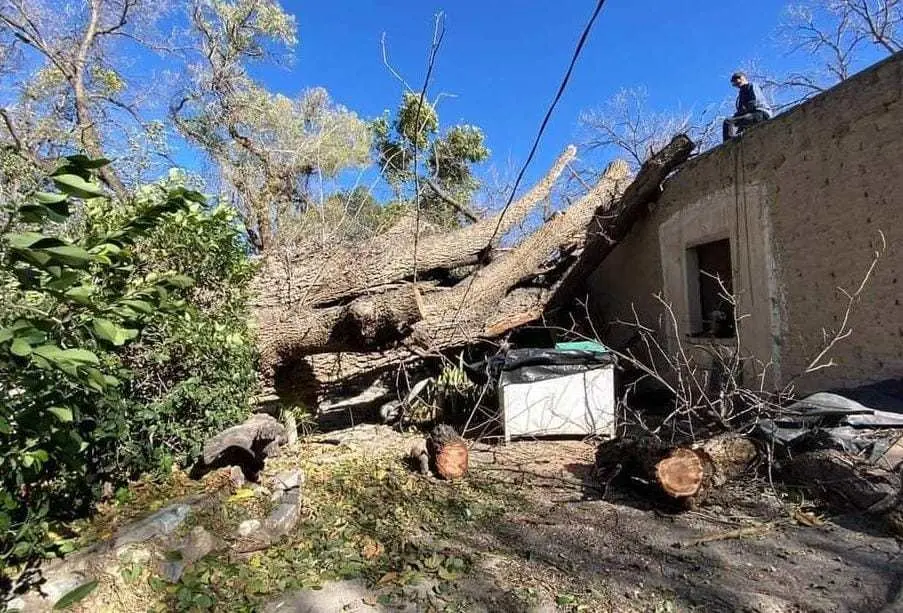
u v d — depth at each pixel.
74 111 11.82
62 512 2.87
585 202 7.70
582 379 5.25
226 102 13.95
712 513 3.30
